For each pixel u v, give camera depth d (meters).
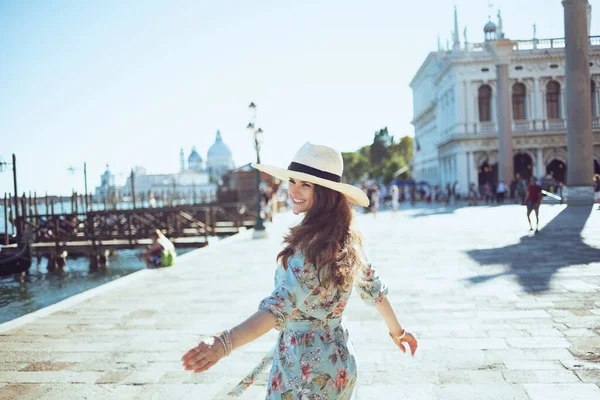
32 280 19.59
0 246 23.45
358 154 119.19
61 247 24.02
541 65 50.81
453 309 7.20
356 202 2.56
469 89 51.53
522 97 51.75
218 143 194.38
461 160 51.41
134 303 8.64
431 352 5.48
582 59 24.30
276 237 20.52
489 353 5.35
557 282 8.53
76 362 5.66
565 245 12.86
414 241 15.70
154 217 29.31
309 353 2.38
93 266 23.84
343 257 2.37
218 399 4.59
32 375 5.30
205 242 24.23
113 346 6.22
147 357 5.77
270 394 2.44
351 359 2.48
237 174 46.88
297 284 2.28
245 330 2.15
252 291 9.37
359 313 7.22
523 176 52.06
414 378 4.82
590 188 24.83
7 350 6.14
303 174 2.46
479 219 23.20
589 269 9.51
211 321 7.29
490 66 51.47
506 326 6.24
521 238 14.88
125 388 4.91
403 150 104.25
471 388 4.52
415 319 6.79
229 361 5.55
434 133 67.50
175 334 6.68
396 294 8.37
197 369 2.04
